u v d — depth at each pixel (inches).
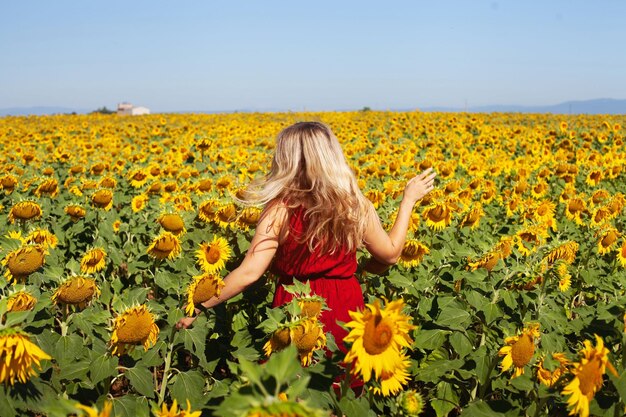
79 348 124.3
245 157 472.1
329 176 117.7
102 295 136.8
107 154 550.6
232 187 294.0
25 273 135.0
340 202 118.0
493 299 146.5
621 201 274.1
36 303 113.7
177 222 185.2
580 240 260.8
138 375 120.9
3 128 965.2
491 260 155.6
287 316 107.1
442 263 180.2
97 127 975.0
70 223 243.9
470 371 133.4
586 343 90.4
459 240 237.1
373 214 125.2
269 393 61.5
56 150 559.5
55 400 100.6
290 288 114.0
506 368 120.6
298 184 119.8
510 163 481.4
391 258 129.3
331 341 115.0
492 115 1330.0
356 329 87.9
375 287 179.2
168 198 272.7
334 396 100.7
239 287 121.6
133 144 717.3
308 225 118.5
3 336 84.7
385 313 86.9
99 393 126.2
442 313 139.6
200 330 133.2
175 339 130.0
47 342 115.0
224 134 765.3
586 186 401.1
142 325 114.7
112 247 204.2
